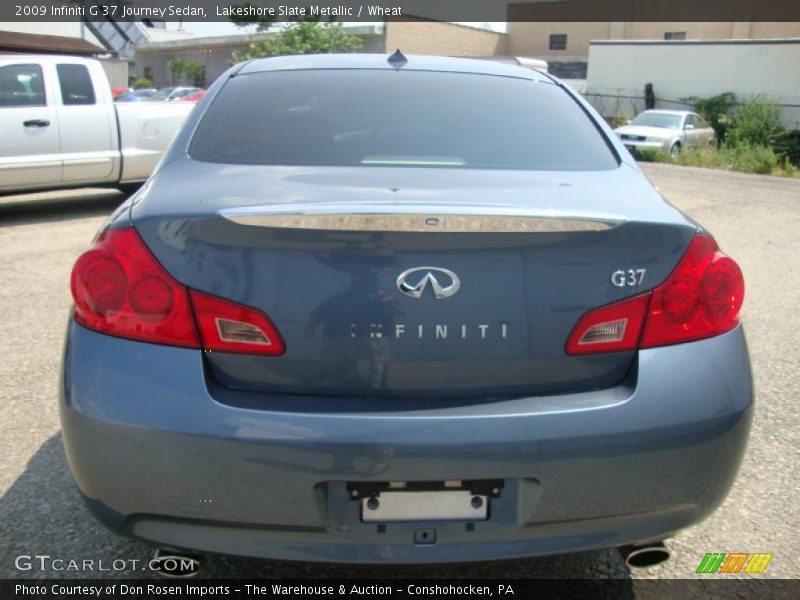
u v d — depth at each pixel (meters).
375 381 1.87
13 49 29.95
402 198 1.97
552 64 42.09
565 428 1.83
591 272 1.90
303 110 2.60
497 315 1.87
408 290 1.84
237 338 1.86
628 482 1.88
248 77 2.83
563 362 1.90
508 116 2.65
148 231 1.90
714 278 2.00
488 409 1.84
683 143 20.34
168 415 1.82
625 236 1.90
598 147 2.58
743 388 1.99
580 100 2.89
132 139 8.62
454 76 2.87
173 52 45.00
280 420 1.80
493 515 1.89
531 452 1.82
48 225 7.89
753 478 2.99
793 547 2.56
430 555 1.88
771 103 24.33
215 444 1.80
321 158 2.37
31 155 7.92
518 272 1.87
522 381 1.90
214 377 1.88
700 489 1.96
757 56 25.41
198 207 1.92
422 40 39.28
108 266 1.91
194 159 2.37
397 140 2.47
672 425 1.88
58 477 2.92
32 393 3.69
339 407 1.83
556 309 1.89
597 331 1.91
